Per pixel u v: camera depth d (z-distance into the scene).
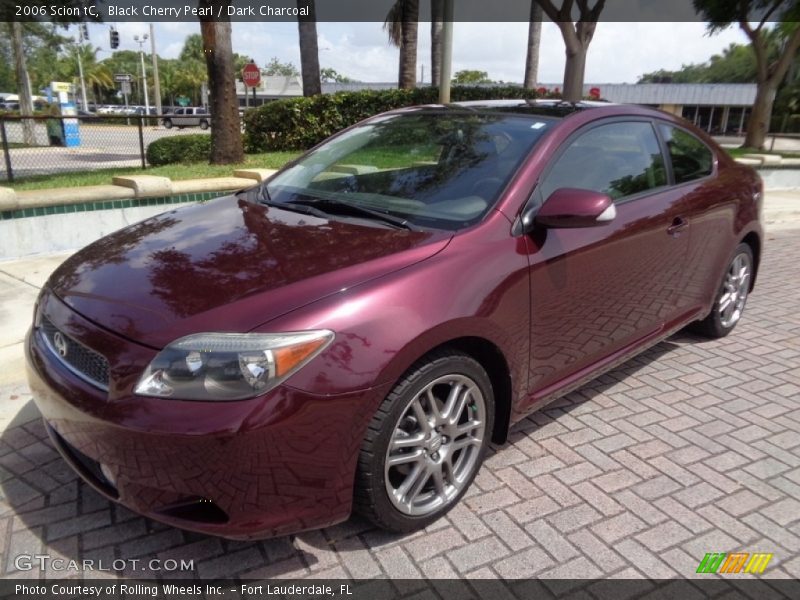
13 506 2.70
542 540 2.60
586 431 3.46
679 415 3.67
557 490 2.93
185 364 2.10
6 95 50.59
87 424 2.21
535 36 23.67
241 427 2.07
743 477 3.08
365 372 2.23
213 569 2.41
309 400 2.15
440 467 2.64
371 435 2.31
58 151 10.29
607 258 3.24
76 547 2.49
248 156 11.78
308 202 3.24
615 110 3.64
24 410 3.45
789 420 3.65
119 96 87.69
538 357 2.98
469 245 2.68
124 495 2.24
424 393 2.50
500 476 3.03
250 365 2.09
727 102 49.75
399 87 17.09
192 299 2.31
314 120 13.14
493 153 3.16
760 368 4.36
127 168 10.17
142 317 2.27
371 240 2.68
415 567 2.44
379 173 3.35
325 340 2.19
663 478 3.05
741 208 4.45
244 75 15.95
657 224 3.57
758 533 2.69
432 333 2.39
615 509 2.81
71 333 2.37
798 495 2.96
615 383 4.08
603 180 3.38
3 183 8.33
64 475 2.91
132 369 2.15
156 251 2.77
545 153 3.08
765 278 6.71
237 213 3.21
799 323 5.29
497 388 2.92
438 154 3.32
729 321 4.84
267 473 2.14
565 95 13.42
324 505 2.28
